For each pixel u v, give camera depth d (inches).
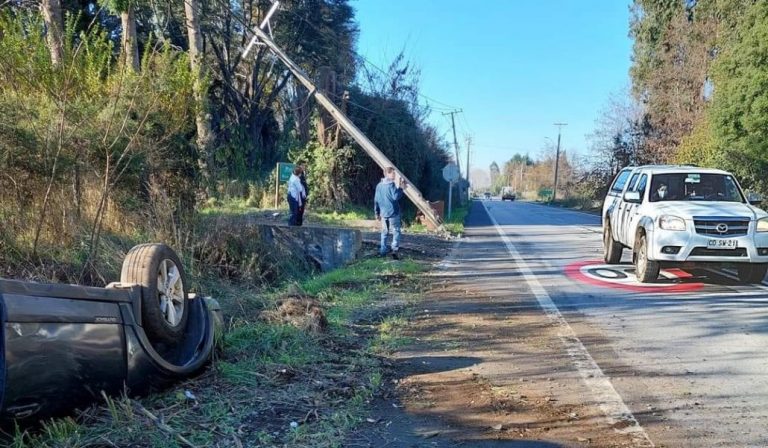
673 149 1305.4
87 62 375.2
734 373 221.5
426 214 871.1
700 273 453.4
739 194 435.5
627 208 459.2
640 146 1485.0
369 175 1144.8
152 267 188.4
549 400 194.5
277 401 186.9
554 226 1081.4
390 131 1160.8
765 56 871.1
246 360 221.5
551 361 236.5
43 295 142.3
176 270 206.2
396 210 549.0
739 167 964.6
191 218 413.4
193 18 927.7
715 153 1010.1
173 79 418.6
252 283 390.3
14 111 305.6
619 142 1589.6
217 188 539.5
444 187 1683.1
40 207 316.2
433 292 384.8
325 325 278.4
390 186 545.3
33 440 144.3
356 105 1130.7
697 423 175.9
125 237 345.7
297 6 1498.5
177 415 170.6
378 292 380.5
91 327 154.7
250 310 301.7
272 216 747.4
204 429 163.9
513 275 457.1
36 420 144.1
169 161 401.1
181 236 374.9
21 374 132.1
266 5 1470.2
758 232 379.9
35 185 314.8
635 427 173.2
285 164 987.9
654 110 1435.8
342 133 1097.4
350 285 404.5
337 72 1294.3
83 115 336.2
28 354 133.9
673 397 197.2
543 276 451.5
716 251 379.9
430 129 1441.9
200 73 496.4
